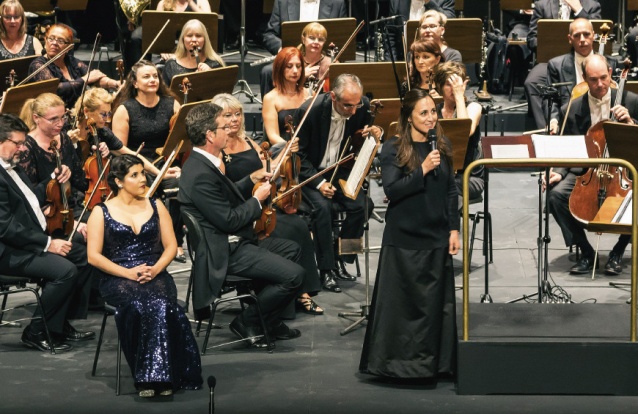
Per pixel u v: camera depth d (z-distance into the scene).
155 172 14.44
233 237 12.13
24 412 10.45
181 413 10.45
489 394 10.82
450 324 11.05
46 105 12.80
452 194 11.06
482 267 14.90
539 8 21.59
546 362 10.72
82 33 24.09
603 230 12.74
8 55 18.44
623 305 11.88
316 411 10.48
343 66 16.20
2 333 12.62
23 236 11.89
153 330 10.73
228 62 22.72
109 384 11.21
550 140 12.53
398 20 21.77
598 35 19.64
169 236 11.72
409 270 10.88
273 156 13.70
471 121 13.28
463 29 19.70
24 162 12.75
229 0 24.31
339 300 13.77
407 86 15.62
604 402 10.62
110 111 14.35
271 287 12.03
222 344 12.12
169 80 17.72
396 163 10.93
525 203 17.70
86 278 12.38
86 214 13.38
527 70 22.83
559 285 14.09
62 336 12.38
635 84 15.76
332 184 13.85
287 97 15.30
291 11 20.88
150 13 18.97
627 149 13.10
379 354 11.04
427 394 10.85
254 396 10.84
